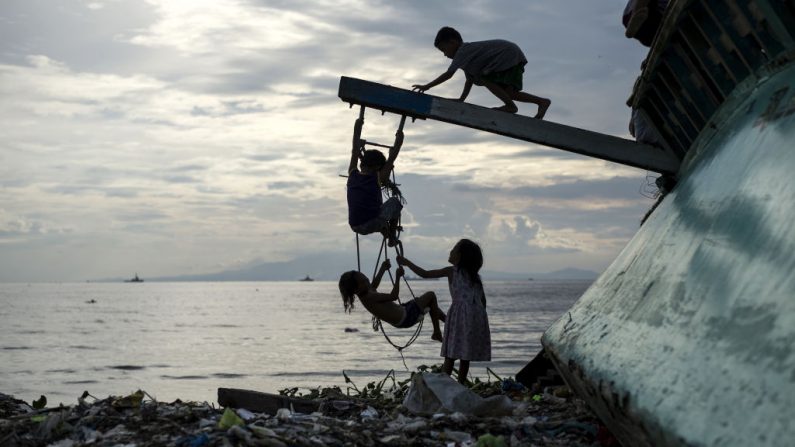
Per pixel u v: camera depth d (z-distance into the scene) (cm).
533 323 9081
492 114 834
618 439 496
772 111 516
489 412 685
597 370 484
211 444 494
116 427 577
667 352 408
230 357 5028
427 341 6475
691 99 700
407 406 707
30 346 5891
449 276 881
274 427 577
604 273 764
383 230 848
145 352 5403
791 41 509
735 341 345
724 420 302
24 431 588
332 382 3575
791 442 253
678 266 504
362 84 833
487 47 834
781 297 333
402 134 850
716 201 523
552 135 830
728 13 577
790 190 402
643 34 799
